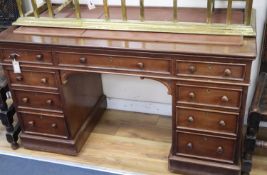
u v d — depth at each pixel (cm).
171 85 165
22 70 187
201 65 154
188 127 175
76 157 207
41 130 207
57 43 169
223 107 162
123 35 170
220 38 158
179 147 183
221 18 173
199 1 192
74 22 181
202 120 171
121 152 209
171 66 159
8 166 204
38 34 180
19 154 212
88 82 220
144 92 236
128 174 192
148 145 214
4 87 199
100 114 243
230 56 146
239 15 175
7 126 210
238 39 156
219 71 153
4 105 204
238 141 170
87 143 218
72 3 203
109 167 198
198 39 159
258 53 195
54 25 183
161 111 240
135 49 158
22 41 174
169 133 224
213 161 180
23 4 221
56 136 206
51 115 198
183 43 158
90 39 170
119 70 169
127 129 230
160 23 170
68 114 197
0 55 185
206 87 160
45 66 181
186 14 183
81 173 195
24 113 203
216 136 172
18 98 199
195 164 183
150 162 200
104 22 177
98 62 170
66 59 175
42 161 206
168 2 198
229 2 156
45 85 188
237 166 177
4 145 221
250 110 164
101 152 210
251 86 207
